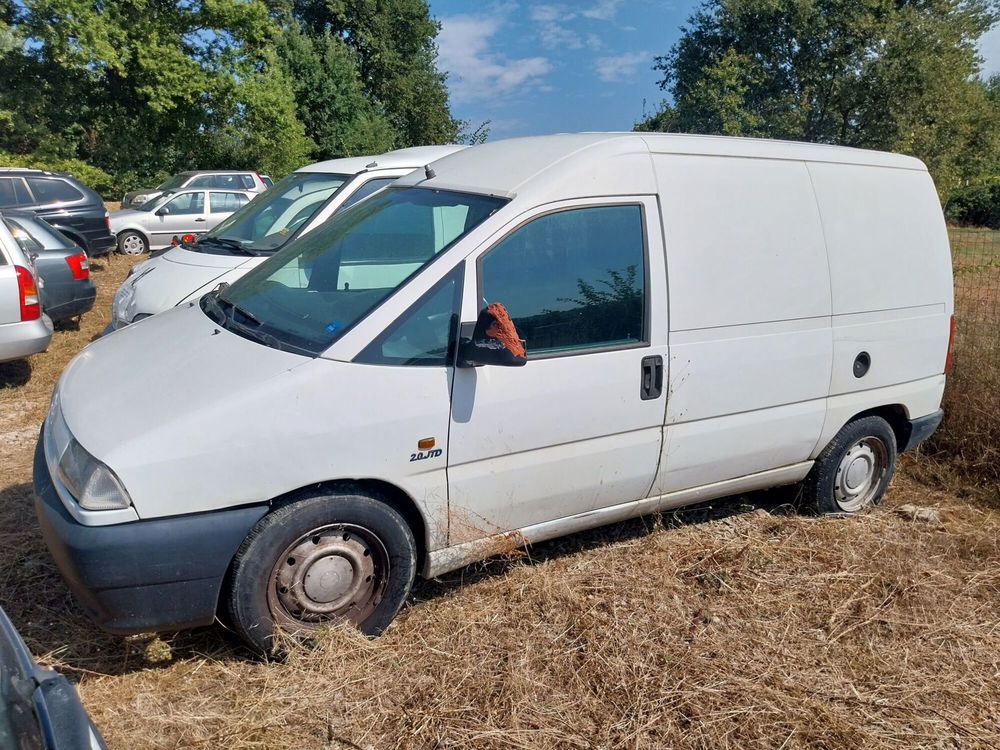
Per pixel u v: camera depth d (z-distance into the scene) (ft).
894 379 15.19
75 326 30.60
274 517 9.76
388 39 132.98
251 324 11.29
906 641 11.43
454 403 10.53
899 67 95.45
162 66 81.92
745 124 102.22
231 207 54.95
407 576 10.82
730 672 10.43
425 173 13.53
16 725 5.15
